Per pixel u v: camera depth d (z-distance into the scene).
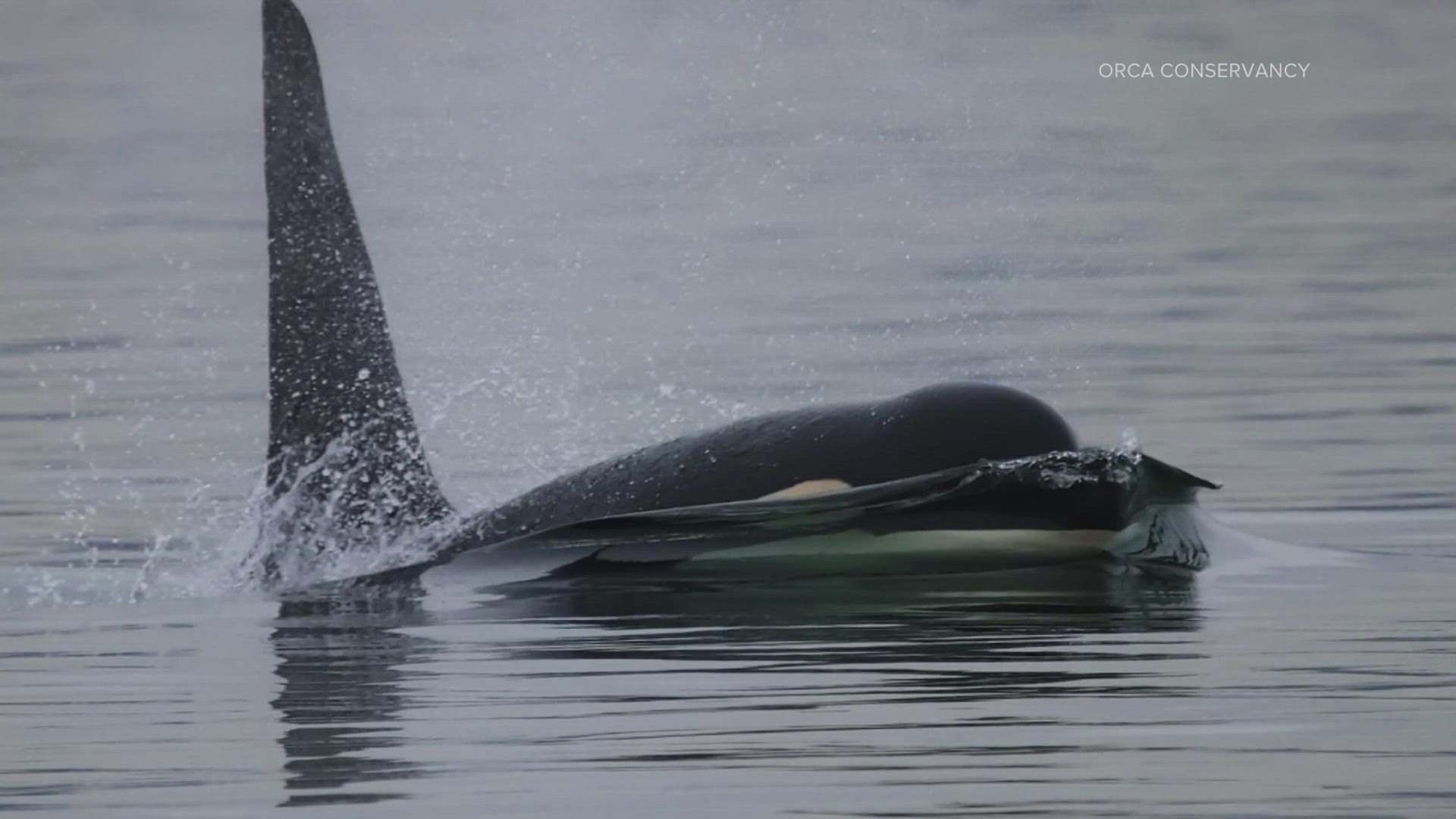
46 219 103.19
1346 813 20.30
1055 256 89.00
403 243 93.25
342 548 41.16
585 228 97.94
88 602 37.38
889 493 36.00
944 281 82.81
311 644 31.55
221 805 21.64
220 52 184.75
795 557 36.47
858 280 83.25
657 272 85.44
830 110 138.75
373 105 144.38
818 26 175.00
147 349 70.75
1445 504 45.53
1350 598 33.09
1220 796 21.00
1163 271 85.19
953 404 36.59
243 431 57.97
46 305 79.44
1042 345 69.69
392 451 42.41
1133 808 20.69
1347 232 94.50
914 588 34.31
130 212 104.94
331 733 24.86
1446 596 33.25
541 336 71.94
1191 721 24.33
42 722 26.08
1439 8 187.00
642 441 55.50
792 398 61.03
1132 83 150.00
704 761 22.95
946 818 20.47
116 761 23.77
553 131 132.62
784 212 100.88
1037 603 32.75
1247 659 28.03
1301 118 135.88
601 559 37.41
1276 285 81.38
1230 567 36.50
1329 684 26.27
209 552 43.75
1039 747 23.23
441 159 122.12
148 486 51.28
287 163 43.53
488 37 172.88
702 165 117.69
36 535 45.81
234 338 72.56
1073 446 36.09
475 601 35.22
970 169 115.31
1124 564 36.25
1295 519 43.75
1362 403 59.41
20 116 147.50
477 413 59.69
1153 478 38.00
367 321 43.25
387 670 28.91
